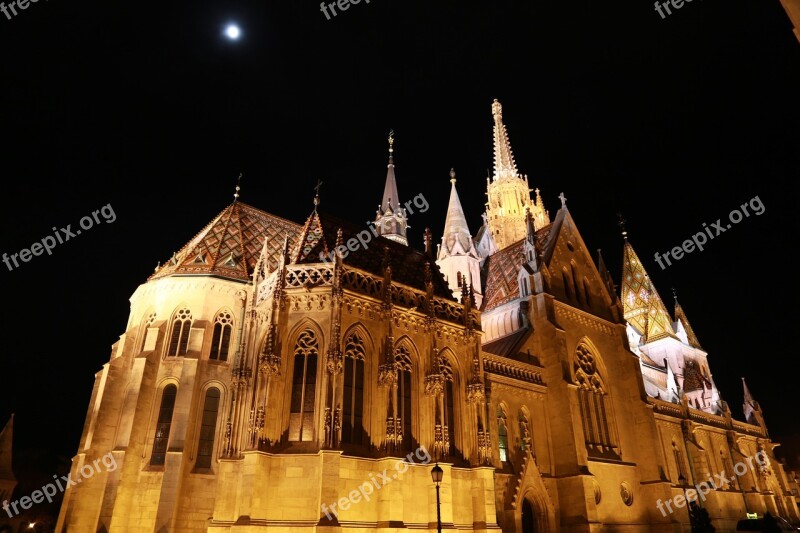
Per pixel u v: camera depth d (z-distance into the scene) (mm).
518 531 36469
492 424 38688
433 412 33094
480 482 33281
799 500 83250
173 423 37844
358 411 31000
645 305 95938
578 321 50969
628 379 52094
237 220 51438
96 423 39469
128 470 36594
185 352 41594
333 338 30188
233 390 32719
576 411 43625
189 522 36031
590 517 39031
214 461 38562
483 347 50906
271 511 27328
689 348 92750
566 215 57688
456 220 66562
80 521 36438
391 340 32594
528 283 49969
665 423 58406
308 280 32750
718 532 57031
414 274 39812
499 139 96688
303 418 29734
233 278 44281
